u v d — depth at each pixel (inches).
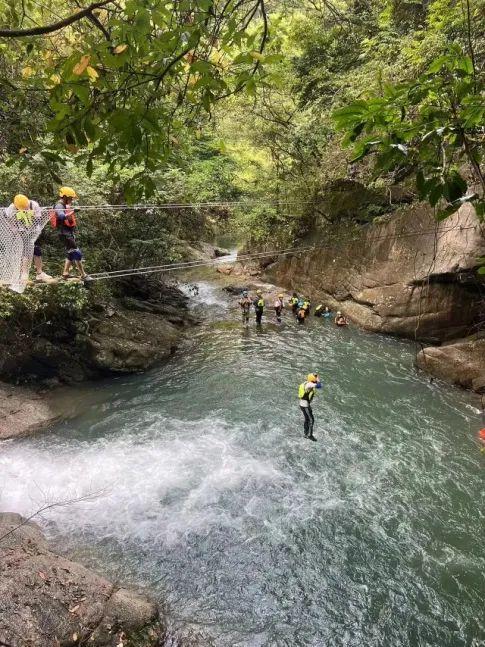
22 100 161.9
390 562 301.1
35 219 205.9
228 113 783.1
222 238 1507.1
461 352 543.2
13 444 429.1
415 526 330.3
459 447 422.6
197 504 354.6
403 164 104.2
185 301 910.4
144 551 310.2
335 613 268.1
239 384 562.3
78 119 108.0
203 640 249.9
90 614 236.5
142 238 689.0
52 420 471.2
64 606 235.9
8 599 227.6
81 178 549.0
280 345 687.1
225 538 321.7
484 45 394.3
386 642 250.8
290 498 361.1
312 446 430.6
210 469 398.0
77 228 578.2
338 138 706.2
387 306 692.7
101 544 315.6
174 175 687.1
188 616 264.8
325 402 512.7
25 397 497.4
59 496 362.0
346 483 377.7
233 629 258.1
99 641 229.0
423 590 280.4
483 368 519.8
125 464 405.4
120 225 656.4
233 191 977.5
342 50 741.9
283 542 318.0
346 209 795.4
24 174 447.2
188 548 313.1
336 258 814.5
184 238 1037.8
